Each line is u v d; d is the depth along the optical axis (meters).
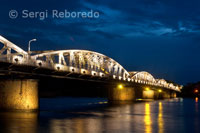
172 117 54.81
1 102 52.56
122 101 109.00
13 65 48.03
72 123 41.44
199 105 104.75
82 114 56.84
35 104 52.91
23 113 50.59
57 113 57.41
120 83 95.81
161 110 73.19
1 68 48.22
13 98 52.19
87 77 71.88
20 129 34.88
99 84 90.56
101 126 38.88
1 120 42.09
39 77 59.44
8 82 52.47
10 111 51.97
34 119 44.25
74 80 71.19
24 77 54.03
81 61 70.00
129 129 36.62
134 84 112.31
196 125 42.75
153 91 167.50
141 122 44.81
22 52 49.25
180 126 41.25
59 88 80.62
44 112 58.88
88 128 36.62
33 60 51.09
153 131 35.59
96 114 57.69
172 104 109.38
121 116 54.44
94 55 79.12
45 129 35.06
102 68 84.31
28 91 52.28
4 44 47.00
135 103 104.94
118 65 96.25
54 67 56.44
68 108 75.44
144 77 140.88
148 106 89.62
